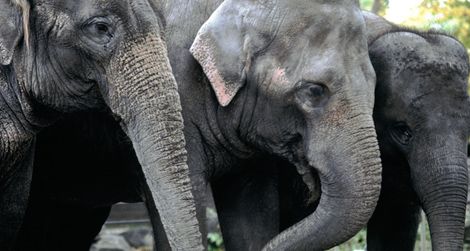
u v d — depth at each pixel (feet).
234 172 32.37
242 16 30.30
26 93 27.40
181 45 30.94
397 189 34.01
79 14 26.27
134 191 33.60
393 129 32.60
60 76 26.86
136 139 25.84
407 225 35.22
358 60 29.84
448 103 32.22
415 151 32.30
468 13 59.21
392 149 32.81
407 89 32.32
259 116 30.45
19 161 29.04
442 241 31.86
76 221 37.19
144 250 52.85
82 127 32.40
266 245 29.91
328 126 29.45
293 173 33.81
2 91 27.78
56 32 26.50
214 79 30.07
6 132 28.07
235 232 32.76
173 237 25.17
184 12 31.24
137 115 25.77
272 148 30.73
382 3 63.00
